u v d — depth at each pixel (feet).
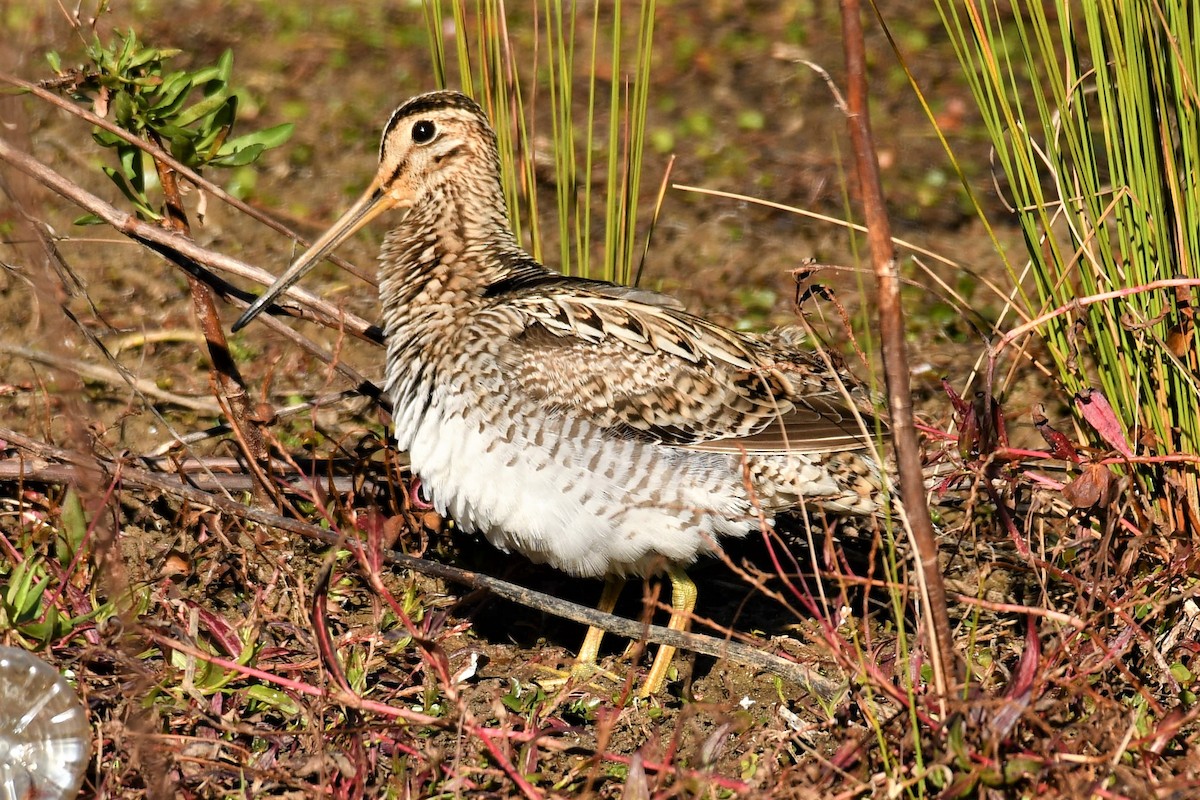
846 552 33.14
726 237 49.21
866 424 29.96
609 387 29.09
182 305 43.65
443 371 29.45
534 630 31.78
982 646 28.99
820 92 59.93
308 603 28.73
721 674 29.81
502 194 32.14
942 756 22.56
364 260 46.83
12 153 29.27
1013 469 28.43
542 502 29.09
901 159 54.60
